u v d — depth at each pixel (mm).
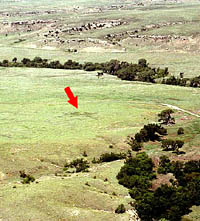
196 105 92000
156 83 124625
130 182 46875
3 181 46438
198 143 63312
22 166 50781
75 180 46656
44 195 40906
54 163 53938
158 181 48781
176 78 130500
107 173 50531
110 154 57500
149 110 87062
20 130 68188
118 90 110750
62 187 43406
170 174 50406
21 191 41906
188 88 112938
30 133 66375
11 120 75938
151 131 67562
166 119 77750
